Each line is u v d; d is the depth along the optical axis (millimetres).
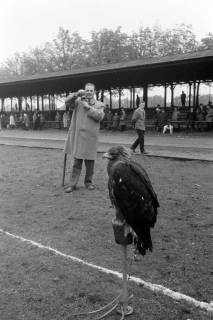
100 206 7949
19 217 7391
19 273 4934
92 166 9398
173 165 12891
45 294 4430
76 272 4953
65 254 5559
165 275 4926
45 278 4805
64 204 8188
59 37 60594
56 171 12023
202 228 6629
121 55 55750
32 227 6793
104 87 41406
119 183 3619
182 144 19000
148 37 56625
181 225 6781
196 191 9195
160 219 7105
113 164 3764
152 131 29766
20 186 10062
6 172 12141
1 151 18016
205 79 34969
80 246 5875
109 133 29078
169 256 5477
